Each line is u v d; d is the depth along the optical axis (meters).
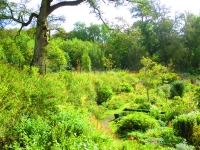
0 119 6.64
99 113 15.19
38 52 16.14
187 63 53.88
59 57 22.28
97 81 20.97
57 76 14.62
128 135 11.30
